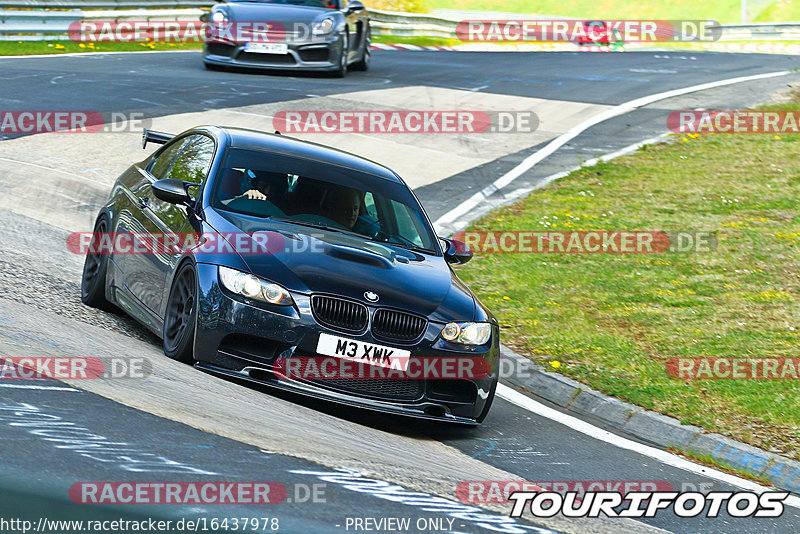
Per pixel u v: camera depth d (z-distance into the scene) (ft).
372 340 67.87
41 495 37.88
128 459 44.04
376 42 340.18
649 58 330.75
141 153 153.58
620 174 174.29
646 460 73.77
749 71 296.71
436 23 379.14
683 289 119.14
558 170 176.04
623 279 122.52
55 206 124.98
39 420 47.26
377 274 71.77
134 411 52.37
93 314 82.99
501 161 179.42
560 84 255.70
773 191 163.73
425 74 257.14
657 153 188.96
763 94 248.93
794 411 83.61
